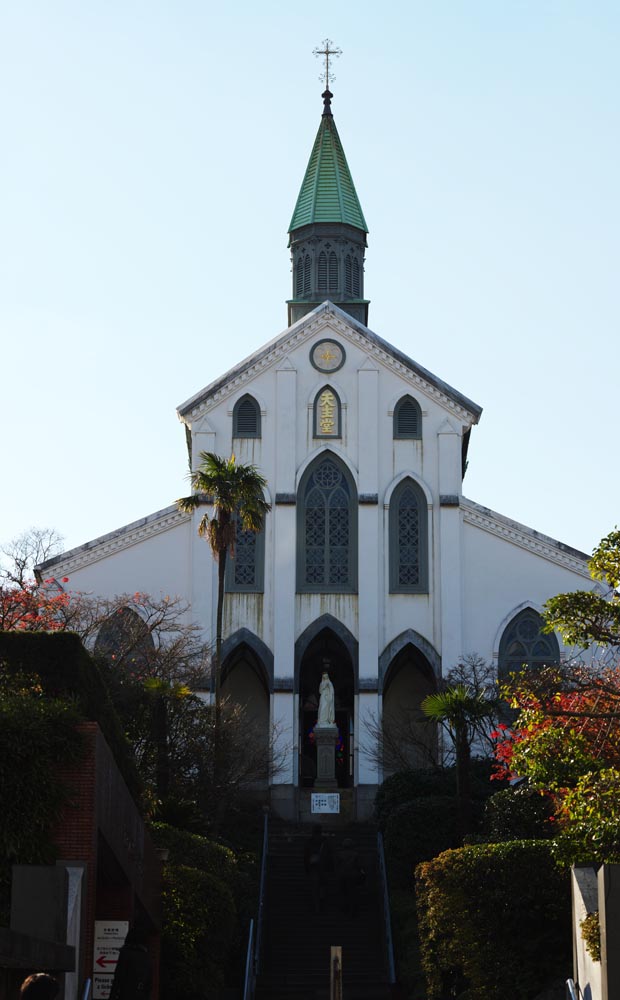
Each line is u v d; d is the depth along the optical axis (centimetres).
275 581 5341
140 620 5088
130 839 2369
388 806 4634
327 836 4728
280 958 3881
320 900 4147
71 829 1998
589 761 2397
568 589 5350
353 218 6366
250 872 4181
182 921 2809
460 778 3934
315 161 6506
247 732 4878
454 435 5512
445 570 5372
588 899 2222
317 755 5222
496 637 5322
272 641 5306
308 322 5575
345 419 5519
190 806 3638
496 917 2811
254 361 5528
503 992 2775
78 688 2134
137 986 1734
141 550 5312
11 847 1925
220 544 4566
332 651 5584
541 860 2812
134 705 4156
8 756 1964
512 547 5400
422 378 5544
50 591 5200
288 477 5444
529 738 2484
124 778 2423
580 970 2217
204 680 5012
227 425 5491
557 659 5284
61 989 1767
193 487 5278
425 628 5366
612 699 2748
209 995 2891
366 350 5569
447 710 3944
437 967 3111
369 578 5359
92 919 1983
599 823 2164
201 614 5266
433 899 2919
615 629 2534
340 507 5472
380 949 3938
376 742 5188
